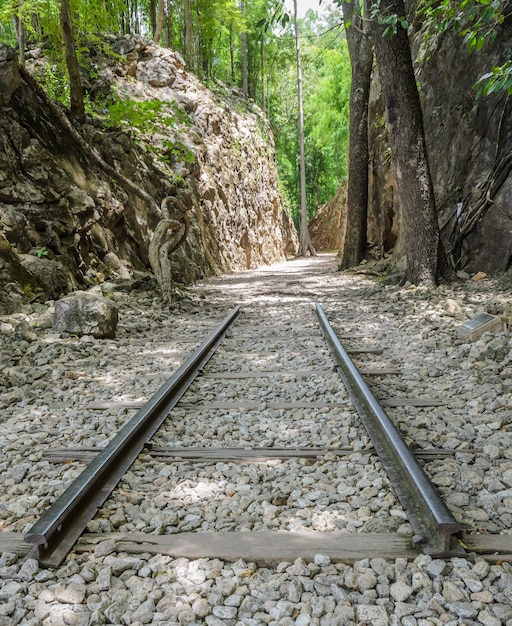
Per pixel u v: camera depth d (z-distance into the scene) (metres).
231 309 10.16
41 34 16.50
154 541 2.39
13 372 5.23
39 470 3.26
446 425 3.83
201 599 2.03
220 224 22.25
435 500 2.37
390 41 10.02
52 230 9.74
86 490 2.66
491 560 2.20
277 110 45.66
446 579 2.09
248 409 4.31
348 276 15.91
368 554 2.24
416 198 10.41
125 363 6.02
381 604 1.98
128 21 23.33
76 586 2.09
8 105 10.19
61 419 4.18
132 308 9.49
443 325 7.16
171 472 3.17
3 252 8.34
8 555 2.29
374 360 5.86
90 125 13.70
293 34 37.84
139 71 19.80
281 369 5.57
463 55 12.08
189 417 4.15
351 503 2.73
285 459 3.34
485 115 11.34
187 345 6.91
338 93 29.98
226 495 2.90
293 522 2.58
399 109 10.23
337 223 48.81
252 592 2.06
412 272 10.77
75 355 6.25
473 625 1.85
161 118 14.12
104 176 12.87
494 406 4.10
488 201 10.75
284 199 43.22
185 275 15.30
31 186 9.85
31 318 7.76
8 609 1.97
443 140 12.69
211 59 33.12
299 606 1.97
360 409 4.01
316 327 7.89
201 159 20.80
